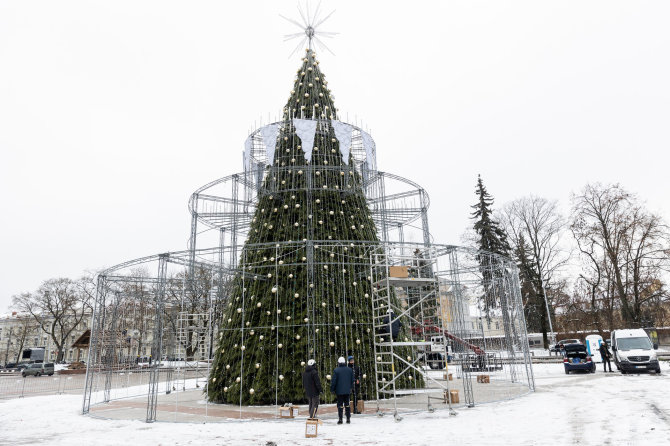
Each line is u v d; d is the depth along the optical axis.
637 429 7.63
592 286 36.31
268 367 12.85
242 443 7.88
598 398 11.80
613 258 34.03
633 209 34.31
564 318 40.06
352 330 13.36
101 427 10.17
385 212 17.94
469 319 25.98
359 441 7.72
